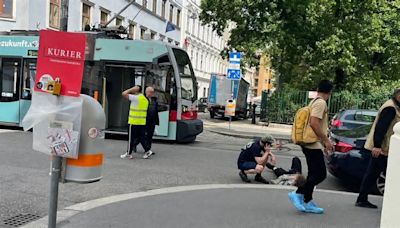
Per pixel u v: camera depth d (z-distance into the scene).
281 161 11.41
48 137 3.71
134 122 10.30
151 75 13.55
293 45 25.22
